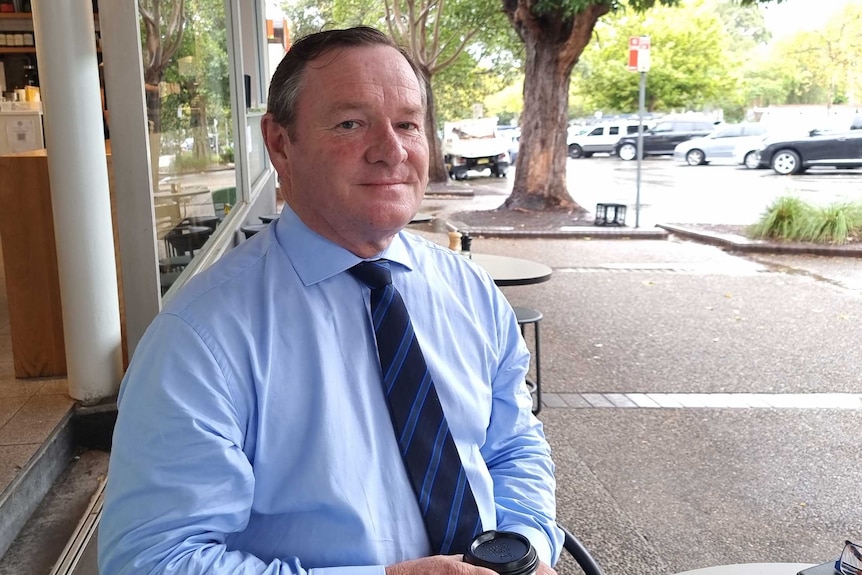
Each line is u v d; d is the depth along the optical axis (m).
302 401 1.32
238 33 6.54
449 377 1.52
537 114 14.03
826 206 11.31
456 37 20.98
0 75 8.00
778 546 3.15
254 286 1.38
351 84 1.40
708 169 24.20
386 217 1.42
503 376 1.72
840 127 21.38
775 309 7.32
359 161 1.41
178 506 1.20
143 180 3.30
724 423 4.50
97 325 3.45
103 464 3.35
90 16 3.30
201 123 4.97
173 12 4.12
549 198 14.25
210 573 1.18
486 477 1.55
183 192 4.38
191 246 4.59
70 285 3.40
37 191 3.64
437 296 1.59
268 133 1.51
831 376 5.37
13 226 3.64
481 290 1.70
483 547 1.31
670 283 8.51
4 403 3.47
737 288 8.26
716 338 6.33
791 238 10.82
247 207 6.66
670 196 17.23
